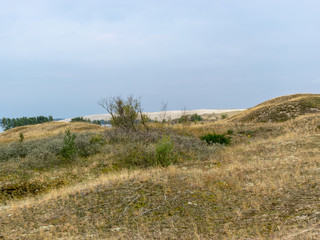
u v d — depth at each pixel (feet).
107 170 43.91
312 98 129.90
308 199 20.92
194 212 21.61
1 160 51.31
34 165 47.78
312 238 13.56
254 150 50.65
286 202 21.18
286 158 39.27
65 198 27.73
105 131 67.26
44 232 19.89
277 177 28.94
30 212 25.18
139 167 44.57
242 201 22.89
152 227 19.39
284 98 157.38
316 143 47.37
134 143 56.29
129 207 23.58
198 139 67.82
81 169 45.32
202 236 17.08
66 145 50.80
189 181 29.19
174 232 18.15
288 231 15.64
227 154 51.72
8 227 21.83
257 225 17.81
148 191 26.76
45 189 37.29
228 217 20.03
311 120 76.59
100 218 21.97
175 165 44.32
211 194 25.30
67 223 21.21
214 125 96.78
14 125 269.23
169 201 24.04
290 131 73.00
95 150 54.24
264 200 22.36
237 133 81.41
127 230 19.21
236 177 30.27
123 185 29.32
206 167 40.75
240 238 15.79
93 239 17.85
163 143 43.42
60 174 43.45
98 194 27.40
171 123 90.94
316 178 26.20
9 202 32.40
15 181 39.78
